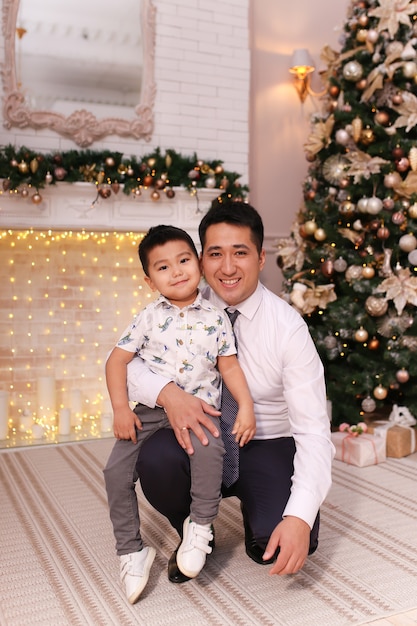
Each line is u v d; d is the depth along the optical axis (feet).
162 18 13.01
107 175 11.70
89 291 13.46
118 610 5.59
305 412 5.58
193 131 13.38
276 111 16.06
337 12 16.67
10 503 8.52
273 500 5.68
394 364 10.81
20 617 5.50
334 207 11.74
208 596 5.82
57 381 13.30
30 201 11.34
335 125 11.79
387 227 10.77
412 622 5.35
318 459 5.32
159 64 13.02
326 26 16.61
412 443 10.83
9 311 12.85
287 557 4.84
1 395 11.93
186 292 5.71
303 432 5.53
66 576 6.32
